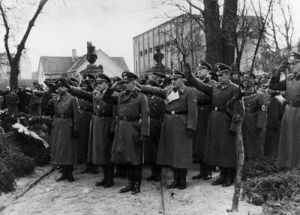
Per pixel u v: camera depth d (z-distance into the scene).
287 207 5.30
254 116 8.38
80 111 9.16
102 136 7.82
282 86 7.16
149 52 40.88
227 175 7.34
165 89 7.90
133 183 7.36
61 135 8.24
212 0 12.78
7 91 14.18
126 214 6.14
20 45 13.96
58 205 6.69
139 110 7.35
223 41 12.70
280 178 6.06
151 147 8.19
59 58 60.59
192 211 5.93
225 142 7.23
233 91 7.23
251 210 5.57
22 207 6.62
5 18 13.99
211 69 8.75
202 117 8.41
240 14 12.05
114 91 8.02
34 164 8.98
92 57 15.27
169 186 7.45
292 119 6.83
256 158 7.84
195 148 8.27
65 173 8.50
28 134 9.56
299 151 6.77
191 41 16.47
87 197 7.11
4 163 8.15
